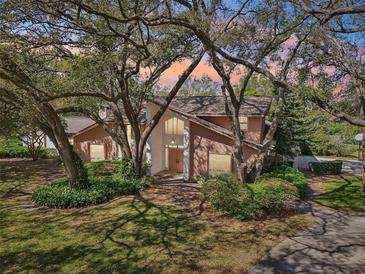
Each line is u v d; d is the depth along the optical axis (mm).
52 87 13578
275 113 17578
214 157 21578
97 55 12047
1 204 15164
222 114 21203
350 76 14484
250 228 11414
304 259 8898
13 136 30031
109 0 10234
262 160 16984
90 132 27500
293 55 15734
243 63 11539
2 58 10617
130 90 17453
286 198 14242
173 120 24781
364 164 17078
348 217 12898
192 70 17188
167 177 22969
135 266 8477
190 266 8453
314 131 26094
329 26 12781
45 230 11422
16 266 8586
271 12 13836
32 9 9812
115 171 21578
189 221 12227
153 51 14219
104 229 11453
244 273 8055
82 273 8125
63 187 15969
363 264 8602
